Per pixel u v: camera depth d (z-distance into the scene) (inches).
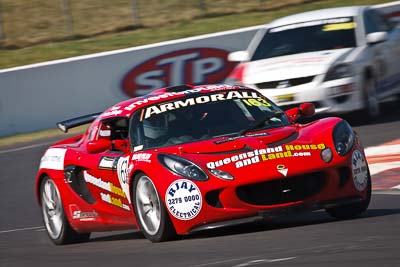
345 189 932.0
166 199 908.6
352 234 839.7
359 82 1891.0
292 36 2005.4
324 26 2006.6
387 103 2241.6
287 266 699.4
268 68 1910.7
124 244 1010.1
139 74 2524.6
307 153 920.9
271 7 3444.9
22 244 1164.5
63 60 2456.9
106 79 2497.5
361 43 1962.4
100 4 3496.6
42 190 1188.5
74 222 1128.8
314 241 816.9
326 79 1857.8
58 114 2450.8
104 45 3095.5
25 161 1968.5
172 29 3250.5
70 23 3228.3
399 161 1464.1
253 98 1058.7
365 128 1881.2
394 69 2066.9
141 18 3378.4
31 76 2421.3
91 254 960.3
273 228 970.1
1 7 3472.0
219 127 1002.1
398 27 2172.7
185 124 1007.6
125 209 1019.3
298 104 1860.2
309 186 917.2
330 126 968.3
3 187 1710.1
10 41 3159.5
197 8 3449.8
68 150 1149.1
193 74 2564.0
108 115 1089.4
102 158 1064.2
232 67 2613.2
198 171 905.5
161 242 941.2
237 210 895.1
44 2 3513.8
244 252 797.2
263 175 896.3
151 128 1010.1
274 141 944.3
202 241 904.3
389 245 747.4
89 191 1093.8
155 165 927.7
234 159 912.9
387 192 1216.8
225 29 3208.7
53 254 1023.6
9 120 2394.2
